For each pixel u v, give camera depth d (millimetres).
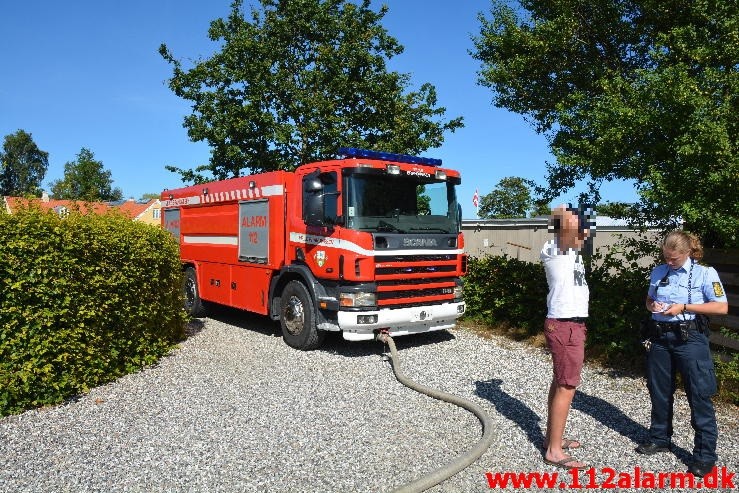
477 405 5219
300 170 7953
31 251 5152
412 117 14125
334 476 3887
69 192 41406
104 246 5922
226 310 11719
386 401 5551
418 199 7766
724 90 5594
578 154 6957
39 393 5352
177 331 8273
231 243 9508
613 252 7258
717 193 5281
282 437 4582
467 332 9055
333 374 6535
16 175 66375
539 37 7773
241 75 12961
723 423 4965
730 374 5426
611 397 5699
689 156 5238
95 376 5883
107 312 6066
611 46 7902
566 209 4051
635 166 5918
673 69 5699
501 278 9266
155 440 4508
